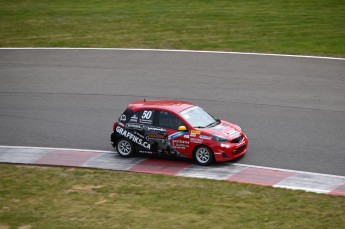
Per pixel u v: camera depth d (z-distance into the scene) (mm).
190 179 26625
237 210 22844
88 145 32031
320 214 22281
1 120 36219
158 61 45906
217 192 24844
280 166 28141
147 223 21844
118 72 43938
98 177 27312
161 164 29031
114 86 41250
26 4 65688
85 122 35406
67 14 60750
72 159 29969
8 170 28688
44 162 29656
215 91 39531
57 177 27531
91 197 24812
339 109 35844
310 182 26016
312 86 39781
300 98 37781
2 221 22531
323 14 57031
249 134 32562
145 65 45125
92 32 54344
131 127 29953
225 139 28312
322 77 41312
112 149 31453
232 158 28422
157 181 26500
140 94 39562
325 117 34688
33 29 56000
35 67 45719
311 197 24109
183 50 48250
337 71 42344
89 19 58531
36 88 41531
